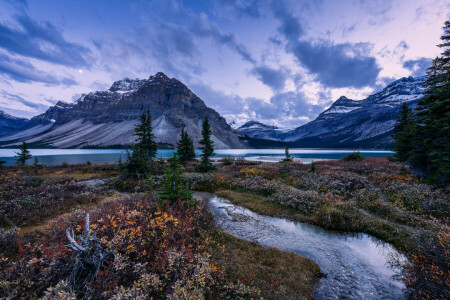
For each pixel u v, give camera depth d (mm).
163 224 7156
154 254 5859
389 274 7242
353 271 7453
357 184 17906
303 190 19016
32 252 5449
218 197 18297
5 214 9484
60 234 6781
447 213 10750
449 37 15070
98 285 4266
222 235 9836
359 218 11781
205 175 25578
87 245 4891
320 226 11820
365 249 9086
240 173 27484
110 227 6527
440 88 14898
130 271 4988
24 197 12477
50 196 12977
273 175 25516
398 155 24781
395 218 11547
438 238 6719
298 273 7137
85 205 12406
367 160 36250
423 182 16703
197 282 4898
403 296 6109
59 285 3768
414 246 8438
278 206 15219
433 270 5664
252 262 7578
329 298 6070
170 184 11250
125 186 19828
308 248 9188
